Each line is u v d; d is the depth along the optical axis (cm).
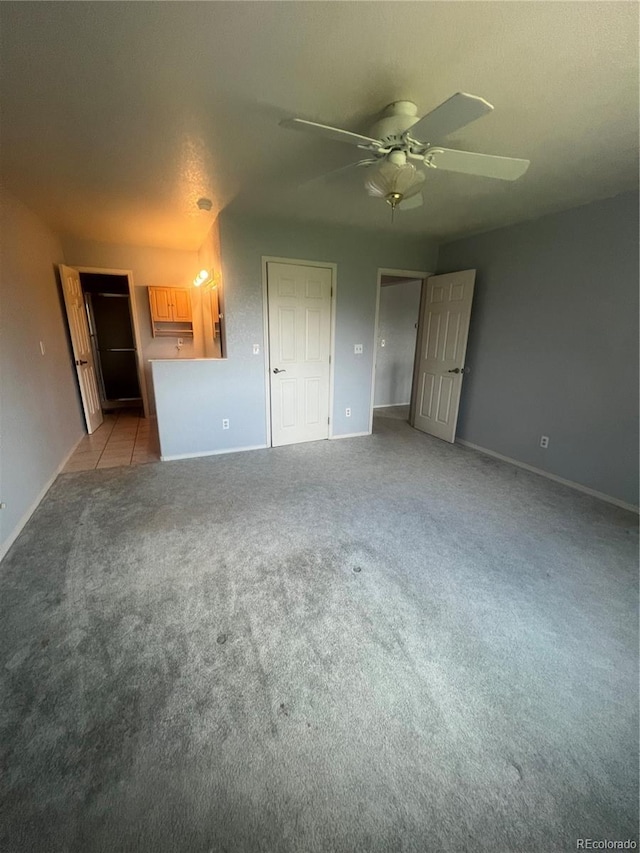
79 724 128
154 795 109
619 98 162
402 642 162
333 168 235
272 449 409
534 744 124
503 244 363
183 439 376
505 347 372
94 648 157
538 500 295
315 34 127
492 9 116
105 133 193
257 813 106
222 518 263
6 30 123
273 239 361
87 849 98
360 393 452
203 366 368
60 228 386
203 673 147
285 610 179
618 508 283
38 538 236
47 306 355
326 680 145
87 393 461
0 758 117
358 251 404
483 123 183
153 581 198
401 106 164
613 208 275
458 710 134
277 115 176
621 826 104
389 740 125
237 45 132
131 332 615
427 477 338
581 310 302
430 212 318
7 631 165
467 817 106
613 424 287
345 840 101
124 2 114
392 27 123
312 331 406
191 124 185
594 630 170
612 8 114
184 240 451
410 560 219
